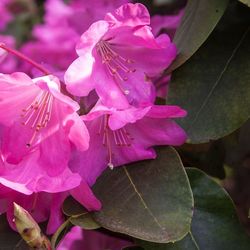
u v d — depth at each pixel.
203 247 0.49
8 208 0.49
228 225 0.50
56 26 0.67
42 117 0.47
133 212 0.47
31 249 0.44
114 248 0.64
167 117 0.48
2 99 0.47
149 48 0.49
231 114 0.50
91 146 0.49
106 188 0.49
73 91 0.45
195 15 0.50
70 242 0.64
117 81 0.49
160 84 0.58
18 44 0.87
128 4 0.47
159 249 0.49
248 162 0.71
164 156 0.49
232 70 0.51
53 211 0.48
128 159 0.49
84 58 0.46
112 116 0.46
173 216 0.46
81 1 0.62
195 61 0.51
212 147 0.59
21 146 0.47
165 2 0.66
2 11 0.86
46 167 0.47
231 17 0.53
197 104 0.50
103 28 0.46
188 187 0.47
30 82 0.46
